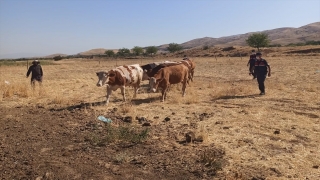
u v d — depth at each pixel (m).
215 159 6.30
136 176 5.75
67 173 5.90
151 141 7.62
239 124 9.08
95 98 14.32
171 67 13.08
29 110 11.73
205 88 16.94
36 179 5.65
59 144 7.64
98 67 48.28
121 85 12.69
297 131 8.38
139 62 62.25
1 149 7.30
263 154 6.66
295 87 16.08
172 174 5.79
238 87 16.12
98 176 5.77
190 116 10.18
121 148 7.19
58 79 25.72
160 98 13.75
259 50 71.12
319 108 11.08
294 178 5.52
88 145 7.49
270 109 11.08
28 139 8.08
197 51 92.81
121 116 10.27
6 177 5.76
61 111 11.38
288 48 68.88
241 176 5.47
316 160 6.34
